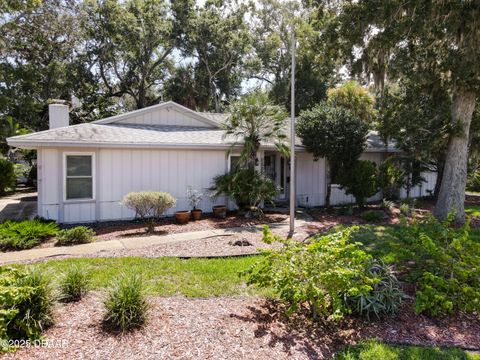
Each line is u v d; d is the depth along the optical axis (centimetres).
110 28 2311
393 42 875
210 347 330
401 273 552
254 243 733
